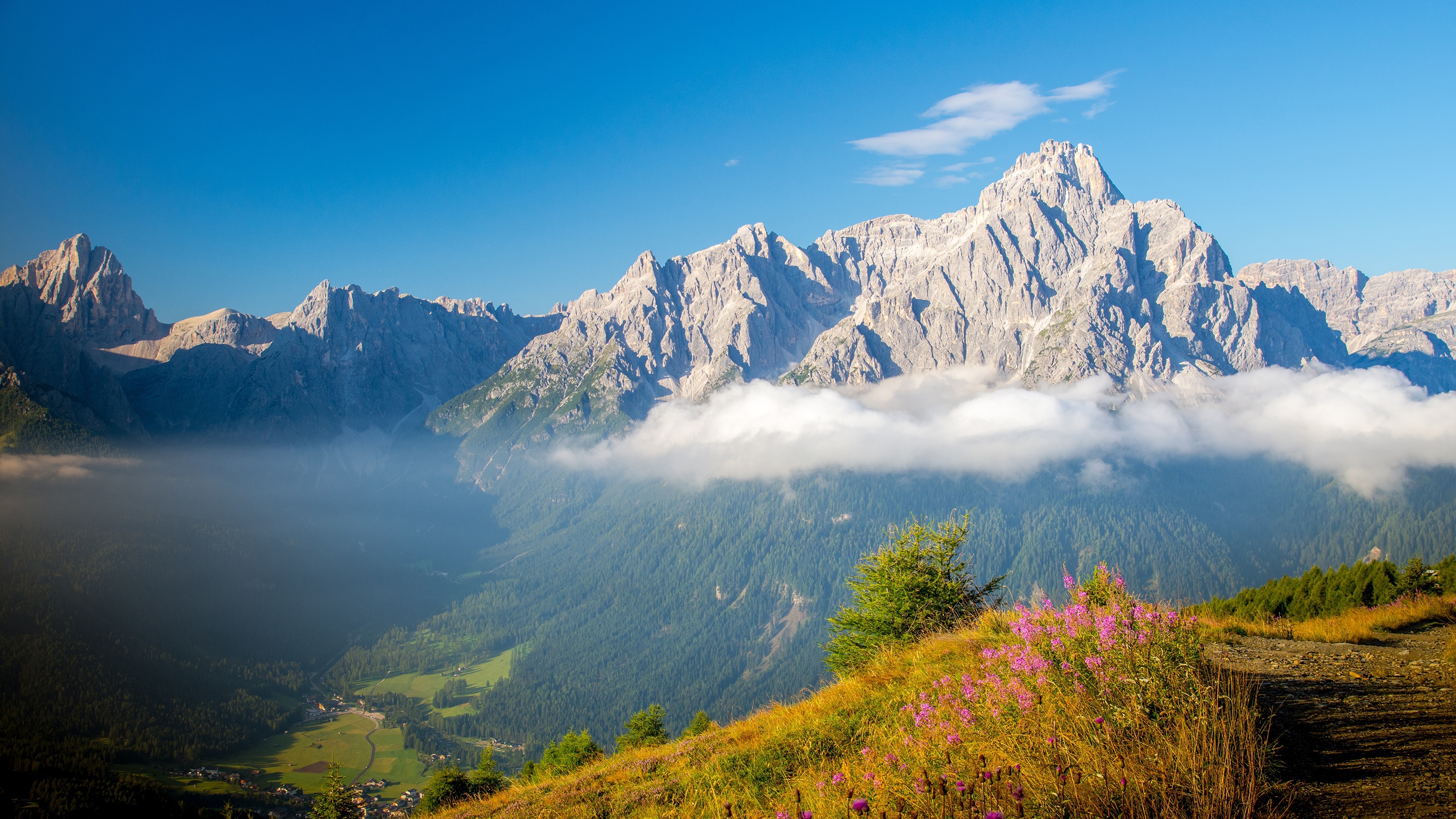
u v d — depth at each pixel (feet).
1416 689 41.93
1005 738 34.99
